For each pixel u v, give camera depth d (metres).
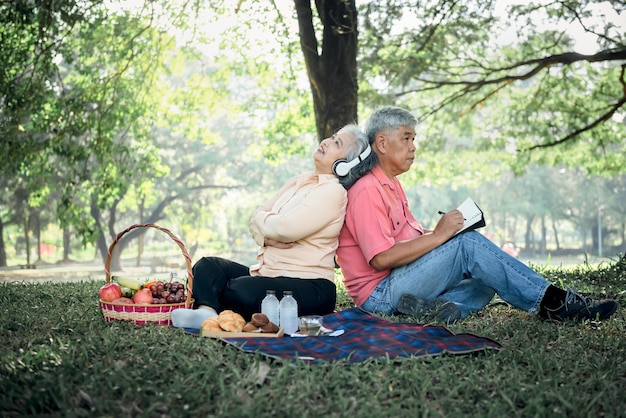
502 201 70.44
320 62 10.35
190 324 4.79
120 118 16.59
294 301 4.86
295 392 3.37
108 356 3.90
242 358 3.88
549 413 3.17
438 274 5.26
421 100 22.80
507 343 4.50
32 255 68.25
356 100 10.42
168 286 5.23
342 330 4.70
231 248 72.50
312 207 5.17
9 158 13.93
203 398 3.23
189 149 53.53
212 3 14.16
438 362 3.89
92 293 7.25
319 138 10.43
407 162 5.47
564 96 19.56
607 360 4.07
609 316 5.24
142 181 21.69
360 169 5.38
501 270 5.15
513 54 20.56
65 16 12.95
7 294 7.14
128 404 3.20
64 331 4.89
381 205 5.29
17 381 3.49
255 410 3.05
